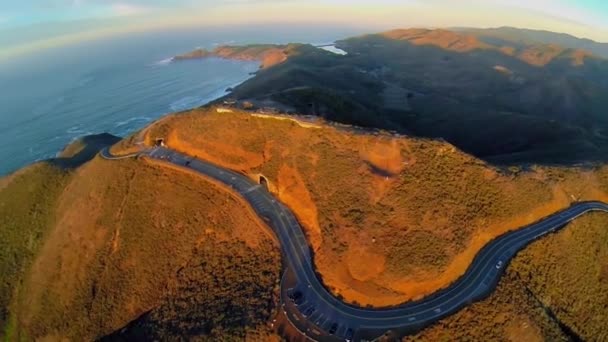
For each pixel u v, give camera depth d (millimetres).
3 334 84000
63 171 111250
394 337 57094
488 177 77438
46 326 79438
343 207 71750
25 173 115188
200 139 91875
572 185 85188
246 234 74812
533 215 76688
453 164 77750
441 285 63875
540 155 119375
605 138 159875
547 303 66875
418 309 61062
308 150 82000
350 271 64875
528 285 66500
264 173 82000
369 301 62562
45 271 86562
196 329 64000
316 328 59125
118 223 84312
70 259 85062
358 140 80750
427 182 74125
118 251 80938
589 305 70625
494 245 70938
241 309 63875
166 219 81250
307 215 75000
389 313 60938
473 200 73938
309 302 62844
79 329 75875
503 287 63531
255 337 59219
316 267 67688
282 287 65188
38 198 107562
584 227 77625
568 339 63062
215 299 68000
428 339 57062
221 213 78562
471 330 58406
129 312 74312
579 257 74062
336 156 79312
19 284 92312
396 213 69625
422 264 63719
